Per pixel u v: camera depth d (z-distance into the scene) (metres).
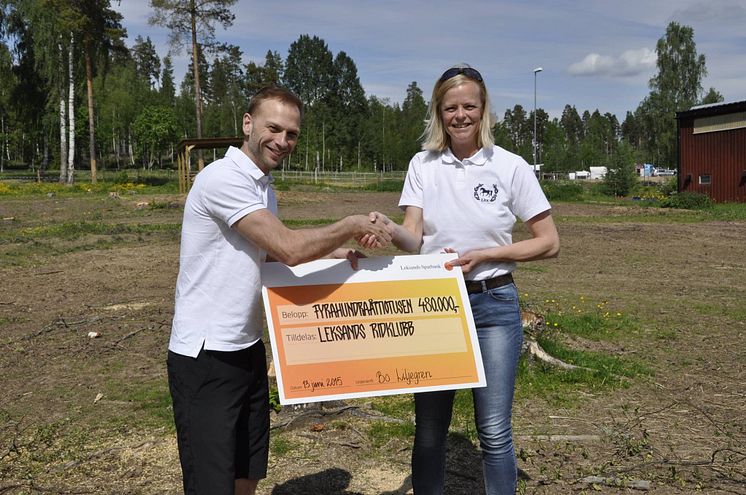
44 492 4.04
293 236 2.80
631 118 160.88
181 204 28.69
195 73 48.91
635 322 8.48
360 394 3.04
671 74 68.81
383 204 31.67
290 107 2.89
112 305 9.57
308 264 3.04
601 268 13.17
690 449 4.61
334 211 27.75
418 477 3.31
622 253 15.45
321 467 4.34
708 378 6.23
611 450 4.59
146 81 111.38
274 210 3.05
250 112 2.93
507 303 3.18
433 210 3.24
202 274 2.89
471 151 3.23
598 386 5.91
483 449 3.20
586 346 7.32
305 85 114.62
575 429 4.97
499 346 3.17
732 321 8.59
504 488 3.15
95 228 19.61
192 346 2.88
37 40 48.22
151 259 14.07
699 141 35.38
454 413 5.24
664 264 13.76
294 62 115.50
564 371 6.20
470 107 3.12
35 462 4.46
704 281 11.76
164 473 4.28
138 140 78.06
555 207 31.78
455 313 3.14
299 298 3.02
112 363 6.74
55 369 6.56
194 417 2.90
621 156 43.38
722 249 16.22
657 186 50.97
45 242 16.75
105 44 49.62
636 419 5.17
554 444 4.68
